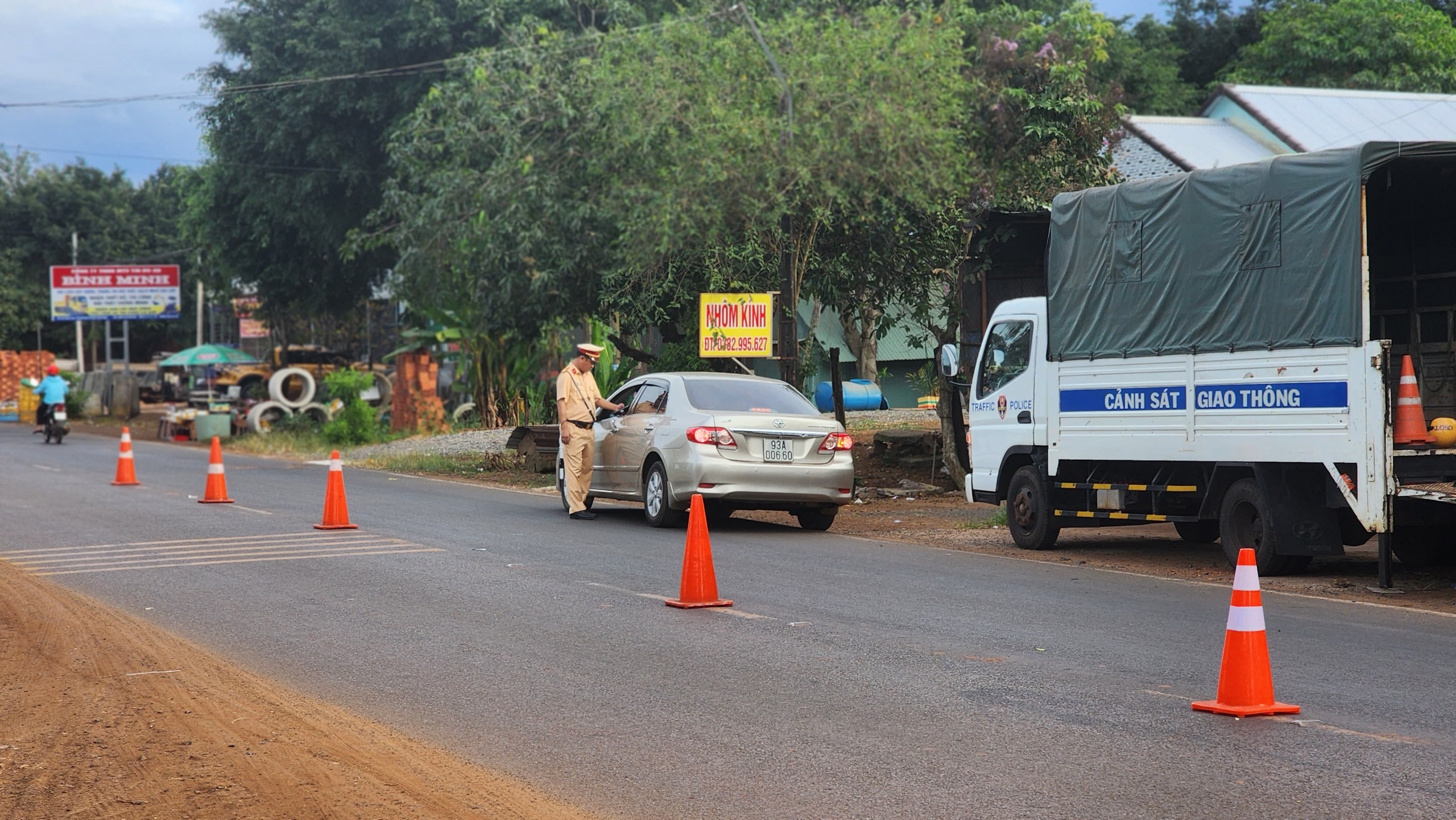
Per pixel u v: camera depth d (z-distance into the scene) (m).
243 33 42.28
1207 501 12.20
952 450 20.36
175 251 71.81
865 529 16.09
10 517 16.56
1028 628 9.18
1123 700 7.04
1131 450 12.73
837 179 21.33
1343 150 10.64
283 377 38.28
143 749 6.14
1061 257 13.65
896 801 5.34
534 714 6.80
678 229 21.52
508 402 34.09
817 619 9.54
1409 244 13.27
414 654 8.33
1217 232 11.80
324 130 42.06
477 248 26.61
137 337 84.94
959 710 6.85
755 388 16.03
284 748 6.18
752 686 7.39
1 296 66.75
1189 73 52.88
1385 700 7.02
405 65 41.12
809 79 21.44
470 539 14.30
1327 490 10.99
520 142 25.36
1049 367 13.77
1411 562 12.35
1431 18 44.84
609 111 23.84
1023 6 37.78
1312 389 10.95
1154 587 11.18
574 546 13.70
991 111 23.94
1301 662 7.99
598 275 24.86
